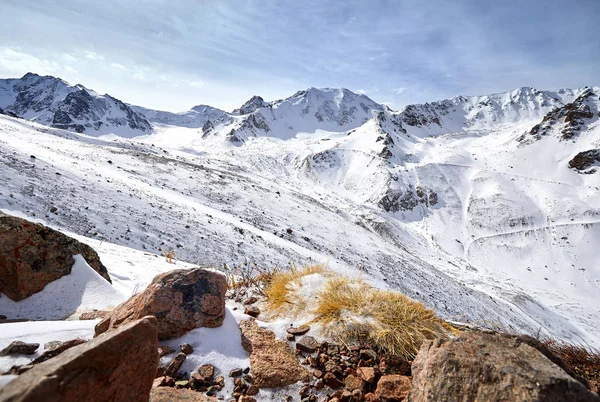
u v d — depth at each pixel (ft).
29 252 15.02
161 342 10.40
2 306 13.78
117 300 16.10
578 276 237.45
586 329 152.87
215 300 11.71
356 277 15.57
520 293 167.63
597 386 8.32
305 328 12.22
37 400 4.23
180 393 7.92
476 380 6.71
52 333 10.12
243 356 10.36
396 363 10.61
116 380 5.65
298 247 89.20
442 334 11.84
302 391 9.23
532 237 289.74
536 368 6.47
